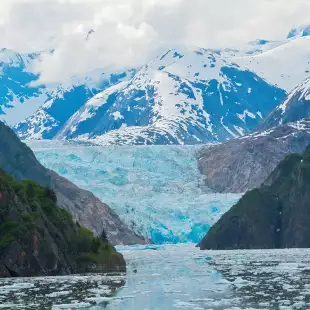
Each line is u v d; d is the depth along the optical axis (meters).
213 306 179.50
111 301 190.88
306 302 183.38
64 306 180.62
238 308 174.25
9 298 194.62
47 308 177.00
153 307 179.50
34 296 198.75
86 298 196.00
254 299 190.62
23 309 174.75
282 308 173.75
